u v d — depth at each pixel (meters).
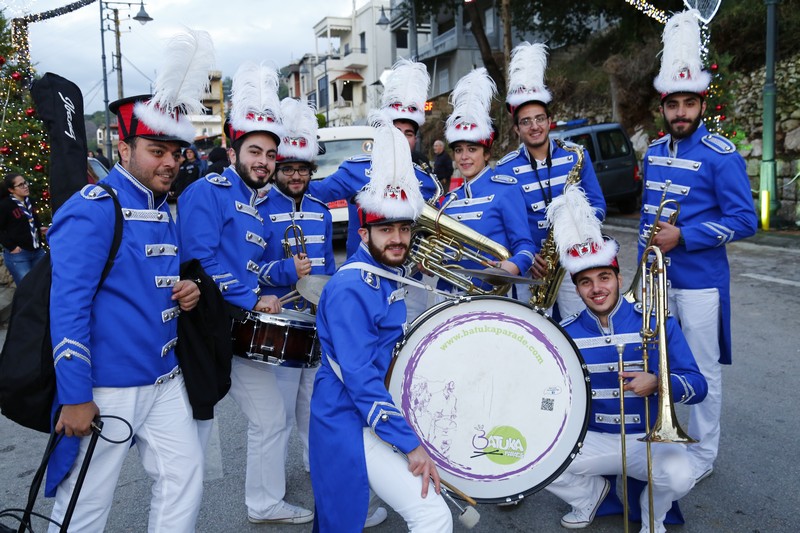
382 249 2.57
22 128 9.72
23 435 4.86
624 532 3.18
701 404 3.69
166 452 2.69
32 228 8.03
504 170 4.32
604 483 3.31
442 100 26.81
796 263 8.82
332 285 2.55
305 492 3.83
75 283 2.35
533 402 2.59
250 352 3.08
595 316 3.18
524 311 2.60
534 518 3.49
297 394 3.86
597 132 13.81
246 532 3.45
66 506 2.51
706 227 3.56
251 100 3.29
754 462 3.93
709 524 3.31
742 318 6.75
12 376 2.36
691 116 3.70
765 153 11.03
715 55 11.91
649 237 3.60
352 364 2.41
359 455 2.48
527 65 4.17
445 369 2.55
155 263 2.60
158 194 2.67
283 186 3.74
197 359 2.74
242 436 4.64
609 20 21.52
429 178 4.25
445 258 3.49
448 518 2.38
